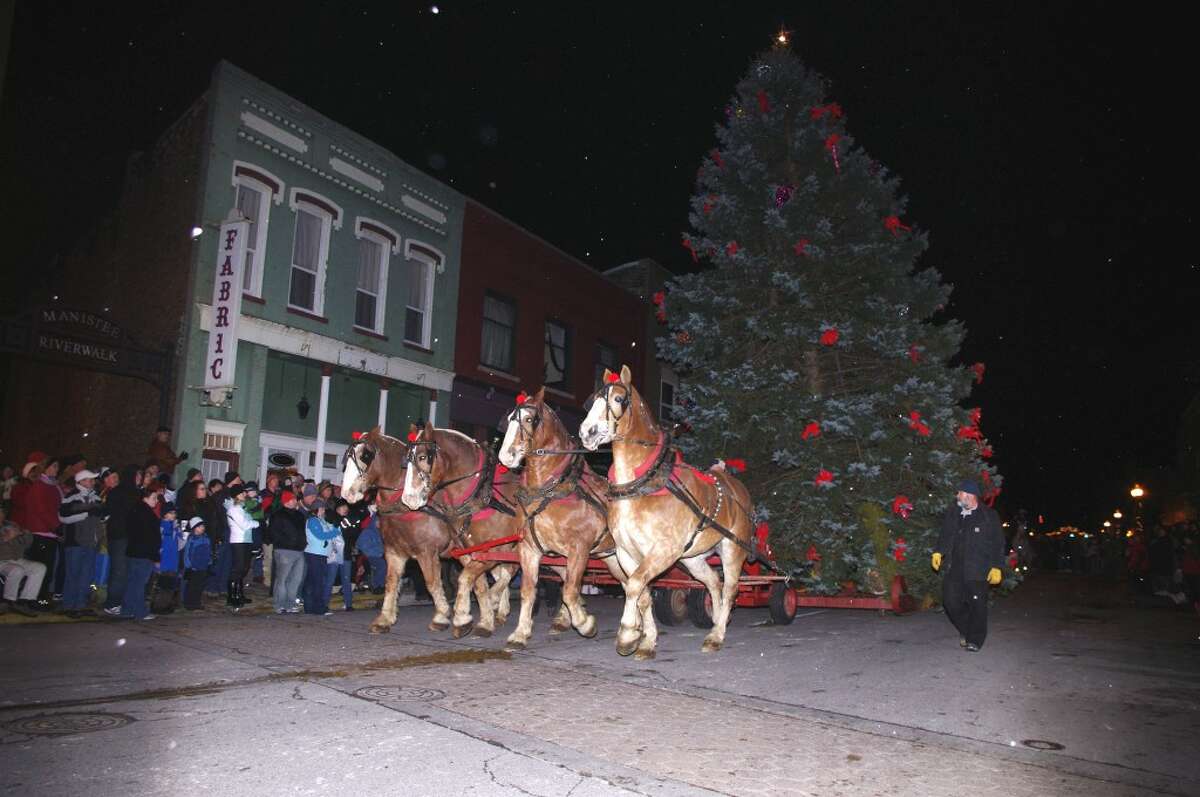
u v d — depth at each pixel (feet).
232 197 52.65
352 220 60.95
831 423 42.73
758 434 44.96
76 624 32.78
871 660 29.63
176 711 19.70
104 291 60.08
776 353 46.73
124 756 16.38
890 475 43.83
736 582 32.32
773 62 52.70
